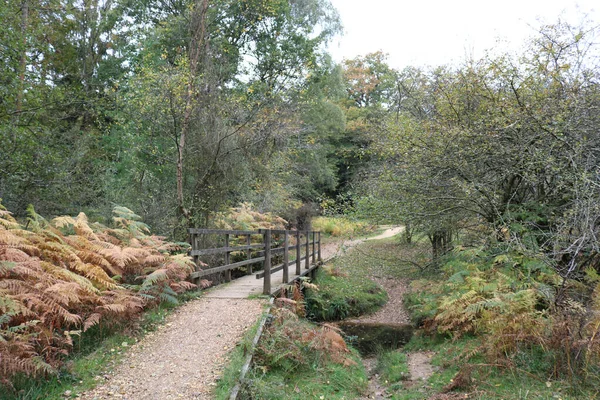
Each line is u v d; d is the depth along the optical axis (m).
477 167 7.66
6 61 10.05
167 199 10.62
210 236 10.30
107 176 11.96
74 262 5.67
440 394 4.84
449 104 7.93
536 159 6.30
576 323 4.66
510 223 6.75
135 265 7.04
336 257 15.26
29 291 4.70
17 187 9.90
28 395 3.68
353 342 8.23
